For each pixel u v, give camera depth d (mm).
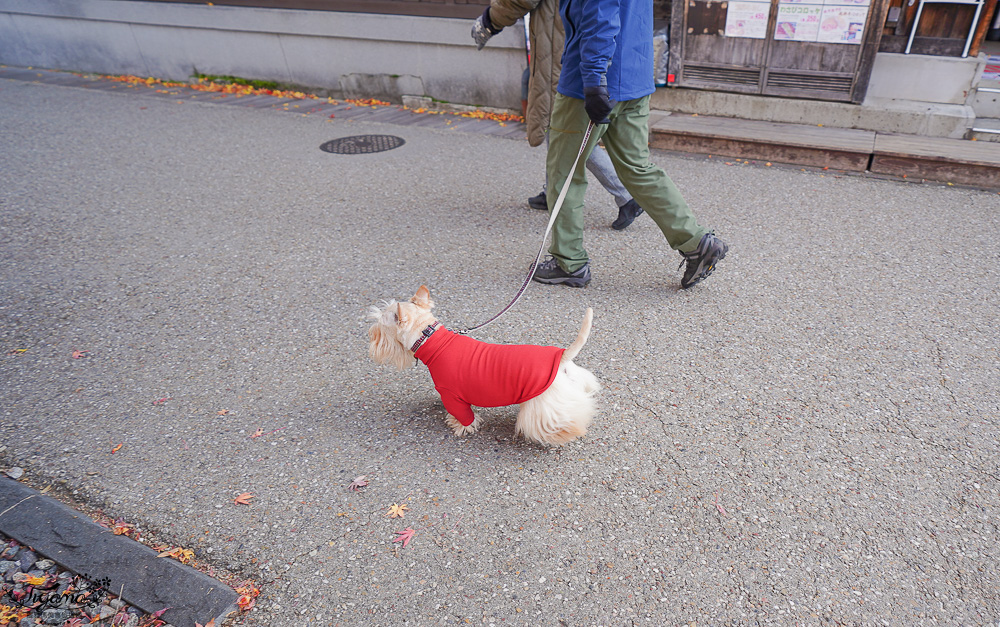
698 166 6016
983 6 5516
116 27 9969
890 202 5062
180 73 9969
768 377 3090
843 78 6039
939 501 2359
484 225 4949
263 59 9180
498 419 2912
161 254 4590
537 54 3992
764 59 6293
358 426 2871
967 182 5328
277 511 2420
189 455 2713
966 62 5715
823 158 5793
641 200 3623
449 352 2533
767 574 2107
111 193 5734
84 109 8594
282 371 3277
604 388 3057
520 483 2521
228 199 5586
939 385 2977
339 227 4988
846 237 4508
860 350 3262
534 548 2232
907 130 5969
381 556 2219
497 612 2010
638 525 2312
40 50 10953
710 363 3213
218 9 8961
